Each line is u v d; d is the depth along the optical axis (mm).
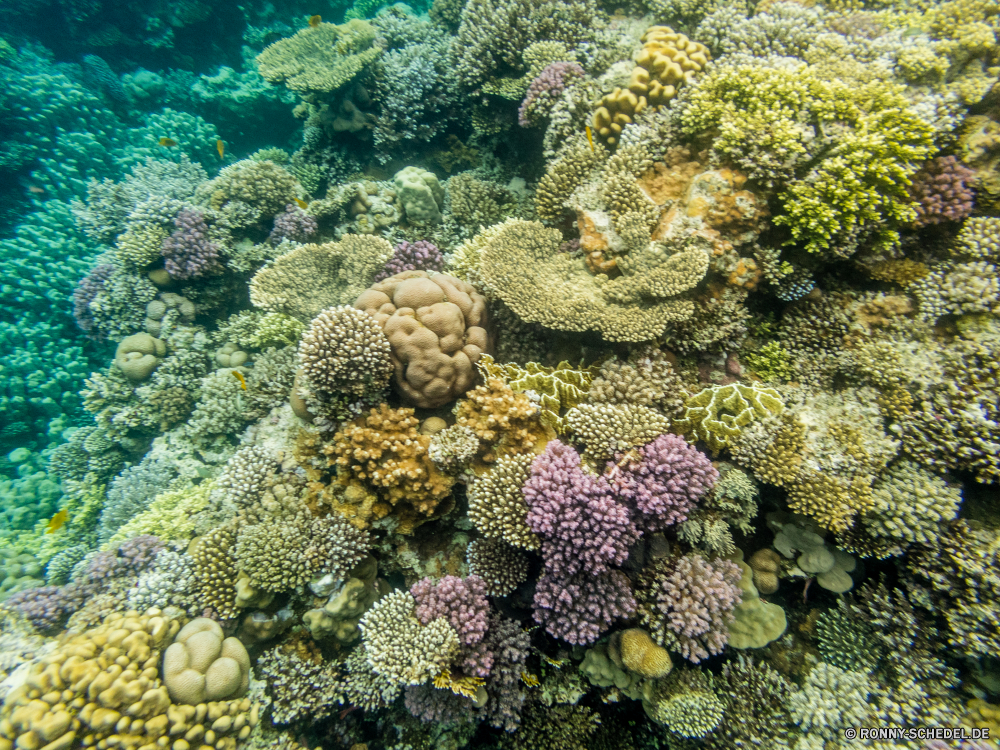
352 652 984
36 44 2854
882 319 1000
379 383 978
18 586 1403
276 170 1694
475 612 881
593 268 1062
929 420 897
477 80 1571
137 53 2949
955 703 873
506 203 1622
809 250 953
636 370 960
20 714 715
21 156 2244
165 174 2008
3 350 1842
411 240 1585
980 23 1054
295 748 936
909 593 919
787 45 1170
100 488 1573
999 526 864
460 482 968
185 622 924
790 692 944
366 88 1829
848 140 918
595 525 784
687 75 1096
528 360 1135
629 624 896
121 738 742
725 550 898
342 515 932
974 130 1012
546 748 998
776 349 1042
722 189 966
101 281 1632
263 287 1352
